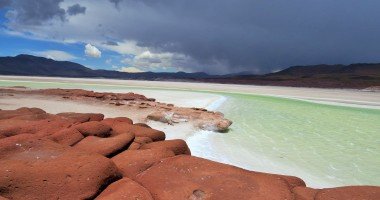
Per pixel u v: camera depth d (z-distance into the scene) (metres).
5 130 9.45
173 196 6.26
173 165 7.44
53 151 7.20
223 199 6.19
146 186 6.67
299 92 69.62
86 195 6.14
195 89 65.25
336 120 24.12
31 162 6.62
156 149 8.41
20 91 32.88
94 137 9.48
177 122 18.22
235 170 7.31
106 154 8.40
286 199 6.27
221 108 29.39
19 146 7.31
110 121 11.92
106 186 6.62
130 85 73.00
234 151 13.18
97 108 22.77
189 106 28.89
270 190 6.53
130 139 9.35
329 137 17.45
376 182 10.38
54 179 6.25
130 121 12.70
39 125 10.08
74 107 22.94
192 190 6.43
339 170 11.49
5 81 69.44
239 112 26.80
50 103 24.78
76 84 67.25
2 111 13.77
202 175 6.99
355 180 10.50
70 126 10.24
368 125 22.08
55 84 63.28
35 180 6.19
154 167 7.41
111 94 30.88
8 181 6.07
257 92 62.44
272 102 38.25
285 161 12.23
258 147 14.19
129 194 6.01
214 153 12.67
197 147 13.43
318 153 13.76
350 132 19.23
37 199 5.99
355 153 14.02
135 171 7.39
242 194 6.31
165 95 41.62
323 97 51.66
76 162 6.68
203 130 17.05
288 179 7.28
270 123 21.36
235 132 17.41
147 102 27.28
